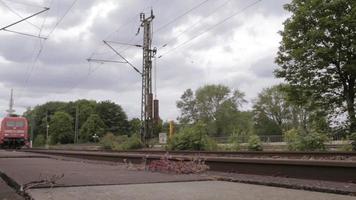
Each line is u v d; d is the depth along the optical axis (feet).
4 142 168.55
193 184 27.91
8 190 25.71
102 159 72.69
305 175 33.76
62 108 501.56
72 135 435.94
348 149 78.23
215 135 337.72
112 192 23.54
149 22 143.02
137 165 47.91
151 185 27.12
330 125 90.79
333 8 86.74
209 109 340.59
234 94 342.44
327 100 91.15
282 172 35.99
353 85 89.61
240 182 30.12
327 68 89.86
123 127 463.01
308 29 90.58
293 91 93.09
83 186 26.25
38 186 25.70
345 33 85.66
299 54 89.10
